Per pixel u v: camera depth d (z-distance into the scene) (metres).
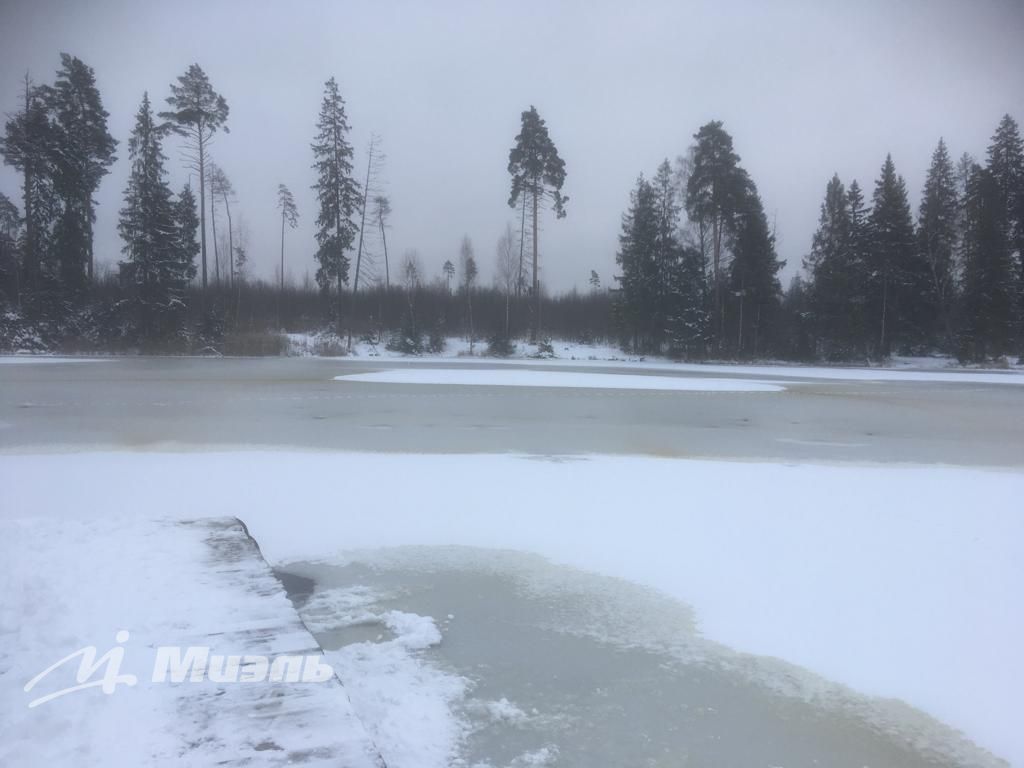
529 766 3.41
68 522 6.52
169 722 3.25
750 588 5.77
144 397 19.61
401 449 11.91
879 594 5.62
